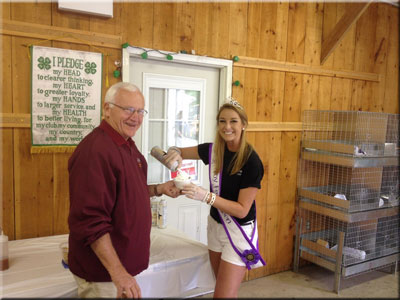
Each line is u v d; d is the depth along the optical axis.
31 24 2.03
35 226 2.15
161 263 1.75
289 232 3.39
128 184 1.42
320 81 3.41
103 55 2.26
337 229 3.23
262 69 3.03
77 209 1.33
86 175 1.34
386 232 3.54
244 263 1.82
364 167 3.16
